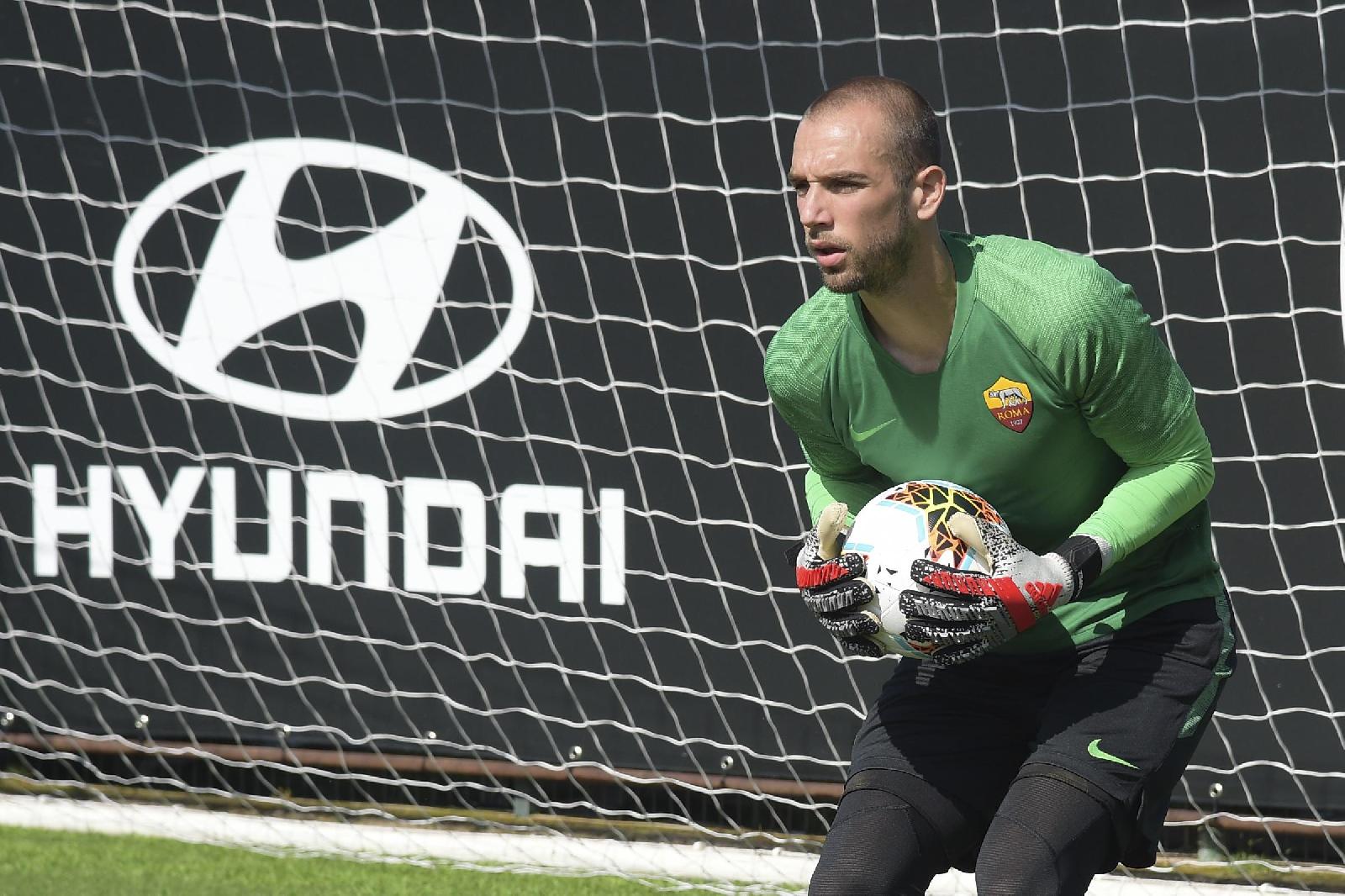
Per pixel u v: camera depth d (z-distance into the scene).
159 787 18.09
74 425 17.55
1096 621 7.99
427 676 17.06
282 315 17.11
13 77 17.33
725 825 16.78
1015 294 7.26
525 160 16.48
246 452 17.27
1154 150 15.02
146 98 17.17
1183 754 7.74
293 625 17.28
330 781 17.58
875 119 6.98
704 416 16.28
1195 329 15.08
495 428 16.75
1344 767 15.02
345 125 16.83
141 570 17.52
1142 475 7.64
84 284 17.41
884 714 8.18
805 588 7.83
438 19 16.55
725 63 15.94
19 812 17.45
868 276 7.11
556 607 16.73
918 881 7.46
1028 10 15.18
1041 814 7.09
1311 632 15.03
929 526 7.52
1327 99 14.59
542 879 15.40
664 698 16.53
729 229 16.09
